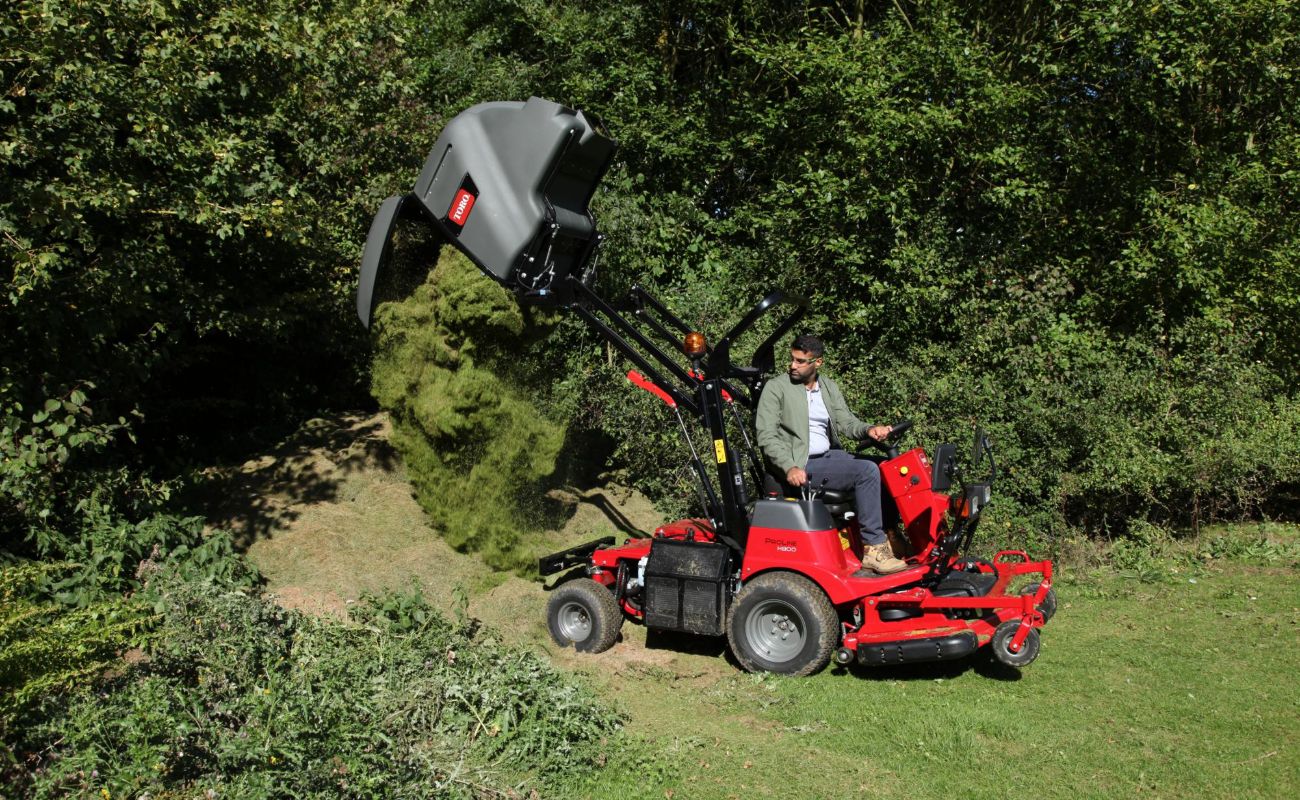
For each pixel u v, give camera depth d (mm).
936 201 10609
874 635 5574
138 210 6934
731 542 6199
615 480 9273
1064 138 10734
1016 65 11258
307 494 7578
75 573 6016
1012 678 5633
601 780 4355
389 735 4355
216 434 9047
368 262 5680
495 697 4727
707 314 9281
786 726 5023
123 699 4219
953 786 4277
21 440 6094
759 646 5801
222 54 7234
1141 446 8625
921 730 4844
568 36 11117
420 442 7086
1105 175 10781
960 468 8414
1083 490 8492
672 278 10750
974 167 10719
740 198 11828
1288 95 11297
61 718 4051
